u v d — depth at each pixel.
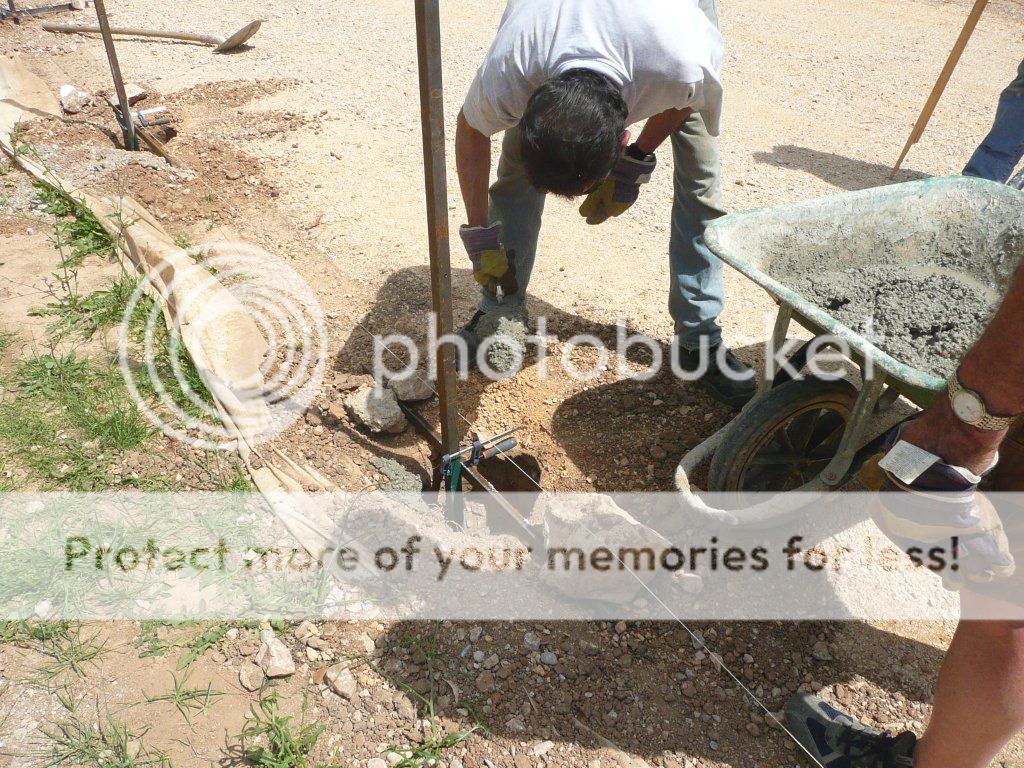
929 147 5.74
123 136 5.23
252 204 4.62
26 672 2.22
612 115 2.03
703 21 2.39
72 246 4.02
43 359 3.22
